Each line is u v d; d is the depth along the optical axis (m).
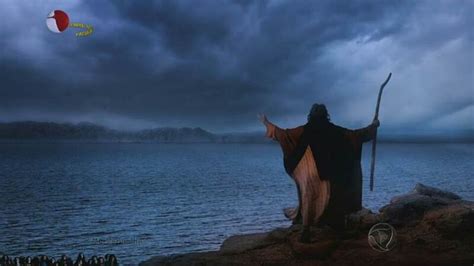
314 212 6.42
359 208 6.72
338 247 6.35
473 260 5.80
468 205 7.30
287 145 6.73
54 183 175.38
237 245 6.78
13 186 164.38
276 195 131.50
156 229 85.25
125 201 127.44
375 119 6.80
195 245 69.94
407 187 131.50
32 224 94.69
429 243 6.34
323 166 6.49
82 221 97.25
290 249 6.47
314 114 6.72
